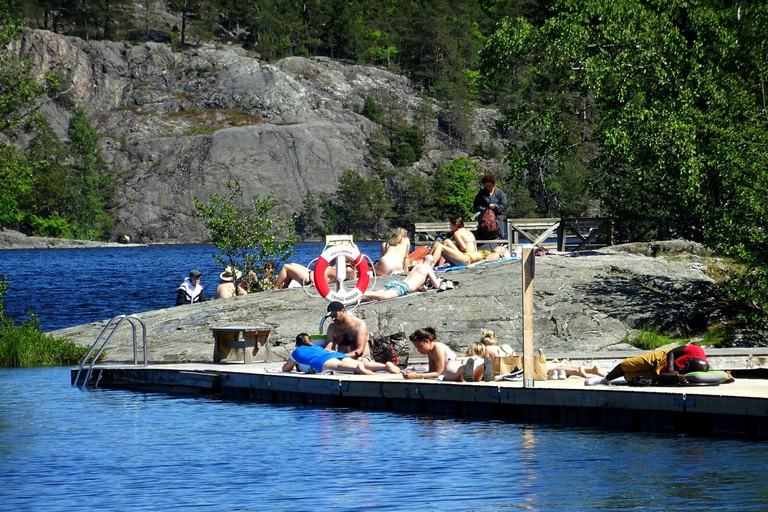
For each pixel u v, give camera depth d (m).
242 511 22.64
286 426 34.12
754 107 59.16
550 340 52.00
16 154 73.25
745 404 29.77
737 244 52.56
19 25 72.06
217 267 192.75
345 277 57.06
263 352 49.00
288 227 77.38
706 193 65.81
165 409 38.97
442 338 52.06
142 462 28.33
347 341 43.06
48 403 41.00
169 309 63.22
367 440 31.11
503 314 53.81
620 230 72.94
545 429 32.62
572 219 72.06
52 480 26.20
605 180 75.06
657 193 68.94
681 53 70.00
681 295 55.97
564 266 59.97
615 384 35.12
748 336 51.94
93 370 47.59
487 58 80.06
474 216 72.69
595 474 25.58
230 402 40.97
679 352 34.19
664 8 74.00
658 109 68.00
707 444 29.30
